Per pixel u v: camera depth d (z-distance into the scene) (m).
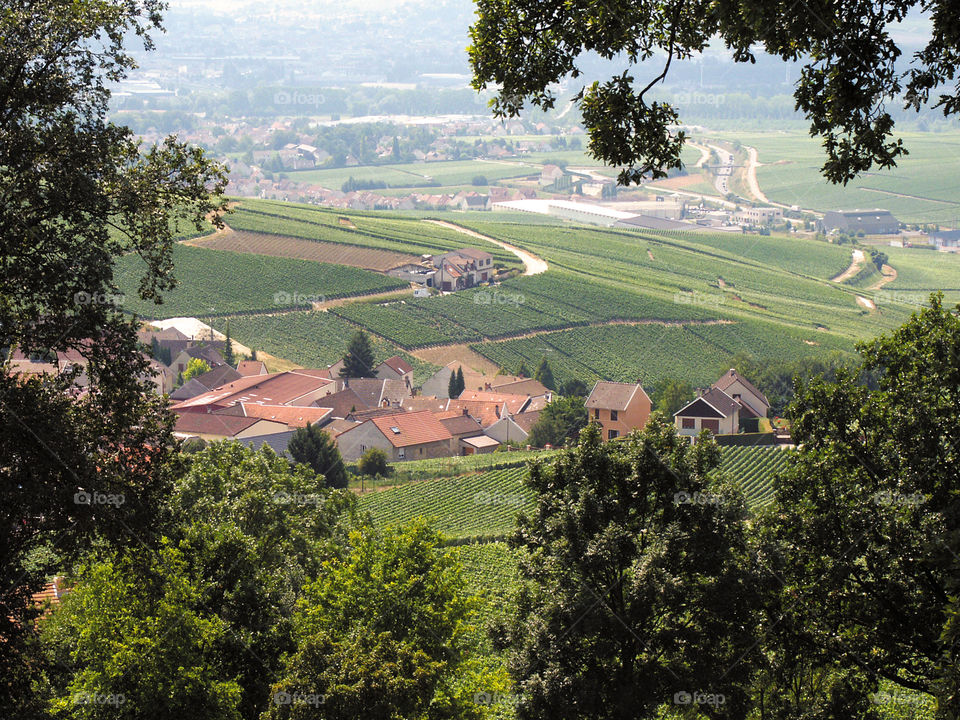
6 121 21.88
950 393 31.66
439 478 88.56
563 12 18.89
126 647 26.11
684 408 106.62
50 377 23.52
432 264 190.38
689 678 29.47
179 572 28.44
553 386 143.75
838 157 17.95
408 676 26.34
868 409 32.41
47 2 22.14
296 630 31.11
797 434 34.03
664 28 19.11
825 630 30.70
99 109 23.31
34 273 22.19
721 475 32.34
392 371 137.00
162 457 24.72
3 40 21.58
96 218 23.44
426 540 32.94
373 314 163.62
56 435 21.91
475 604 32.09
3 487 21.25
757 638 30.08
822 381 33.88
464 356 155.00
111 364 23.56
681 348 162.00
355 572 31.92
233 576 31.17
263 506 38.16
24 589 23.20
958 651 24.30
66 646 28.98
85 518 22.14
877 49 17.44
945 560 27.31
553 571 30.47
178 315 157.88
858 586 31.17
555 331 165.12
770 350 161.62
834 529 31.17
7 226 21.89
